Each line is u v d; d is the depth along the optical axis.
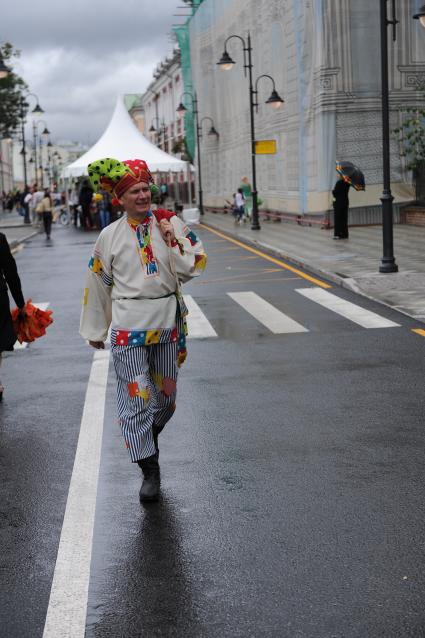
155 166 37.16
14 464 5.91
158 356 5.16
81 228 39.41
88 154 37.72
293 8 29.48
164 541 4.50
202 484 5.37
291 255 19.34
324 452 5.93
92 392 7.97
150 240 5.01
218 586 3.96
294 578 4.00
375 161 27.44
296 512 4.85
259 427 6.60
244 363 8.98
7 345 7.20
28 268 21.00
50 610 3.78
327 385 7.89
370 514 4.78
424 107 27.48
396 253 18.42
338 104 27.20
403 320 11.25
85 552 4.39
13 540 4.59
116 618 3.70
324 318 11.65
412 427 6.48
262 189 36.81
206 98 47.03
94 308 5.24
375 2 27.09
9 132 67.19
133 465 5.80
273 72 33.19
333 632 3.51
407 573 4.01
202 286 15.55
